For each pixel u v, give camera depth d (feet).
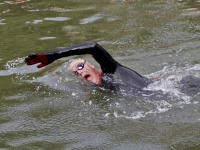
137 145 26.02
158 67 40.88
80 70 37.06
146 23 55.88
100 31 53.36
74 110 31.83
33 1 71.72
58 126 29.30
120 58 43.78
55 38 51.21
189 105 31.48
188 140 26.22
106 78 35.99
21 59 44.21
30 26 56.80
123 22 57.00
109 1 69.77
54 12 63.57
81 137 27.48
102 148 25.94
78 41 49.52
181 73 38.81
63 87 36.40
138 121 29.43
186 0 67.56
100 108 31.96
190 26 53.11
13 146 26.78
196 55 43.29
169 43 47.60
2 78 39.50
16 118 30.99
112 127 28.68
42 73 40.19
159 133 27.40
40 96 34.78
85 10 64.18
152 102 32.48
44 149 26.14
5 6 68.64
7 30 55.47
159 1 68.08
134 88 34.88
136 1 68.80
